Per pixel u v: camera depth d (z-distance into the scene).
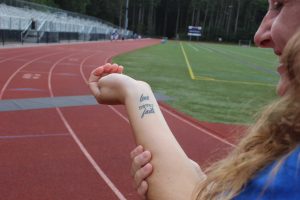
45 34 37.50
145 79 17.55
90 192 4.98
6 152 6.30
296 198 0.66
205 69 24.62
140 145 1.00
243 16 94.94
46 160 6.02
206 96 13.82
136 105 1.07
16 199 4.68
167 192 0.91
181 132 8.39
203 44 77.25
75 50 31.23
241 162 0.78
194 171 0.96
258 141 0.78
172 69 22.98
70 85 13.92
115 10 92.31
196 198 0.86
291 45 0.72
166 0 99.50
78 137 7.43
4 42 29.14
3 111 9.20
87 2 78.69
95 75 1.25
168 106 11.34
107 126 8.38
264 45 0.91
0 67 16.84
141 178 0.96
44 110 9.57
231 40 92.88
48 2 64.00
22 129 7.74
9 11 33.78
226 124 9.37
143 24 99.00
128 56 30.38
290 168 0.68
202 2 97.44
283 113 0.73
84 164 5.95
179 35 95.94
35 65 18.78
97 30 59.47
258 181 0.72
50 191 4.94
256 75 23.11
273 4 0.89
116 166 5.94
